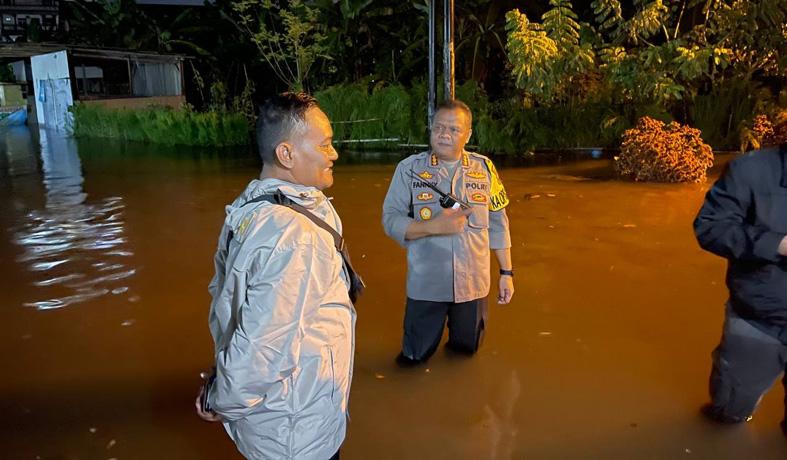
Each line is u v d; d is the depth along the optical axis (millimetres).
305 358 1740
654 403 3123
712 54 10828
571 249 5676
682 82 11969
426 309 3396
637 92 11547
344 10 16078
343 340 1848
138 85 21469
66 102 20469
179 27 21953
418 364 3533
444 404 3148
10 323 4285
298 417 1735
